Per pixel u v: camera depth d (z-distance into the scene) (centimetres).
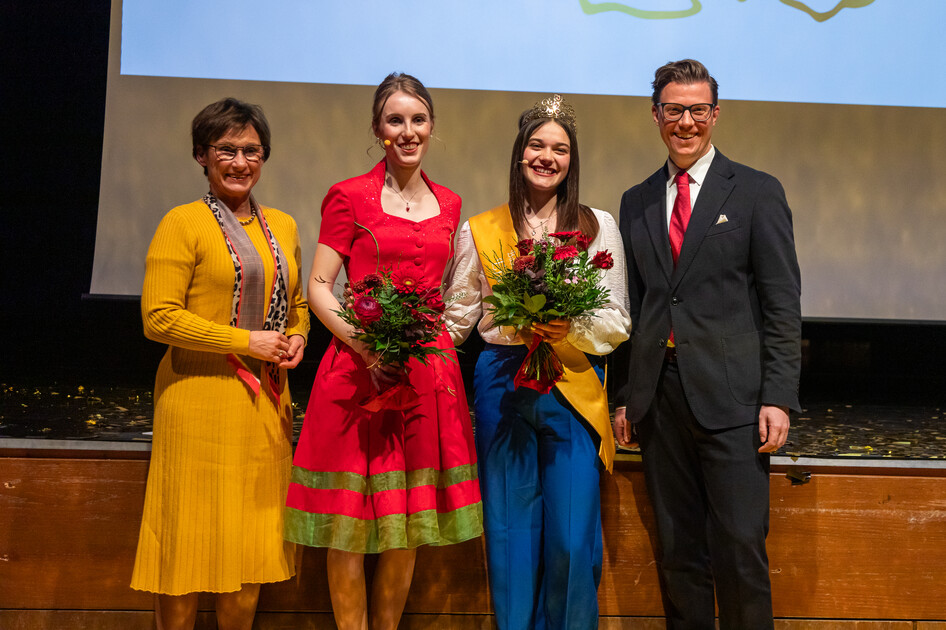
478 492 210
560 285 191
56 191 475
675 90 209
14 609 234
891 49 388
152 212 405
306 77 388
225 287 200
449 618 238
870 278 414
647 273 216
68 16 457
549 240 205
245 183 205
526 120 211
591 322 202
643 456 222
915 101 390
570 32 386
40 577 234
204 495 200
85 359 480
